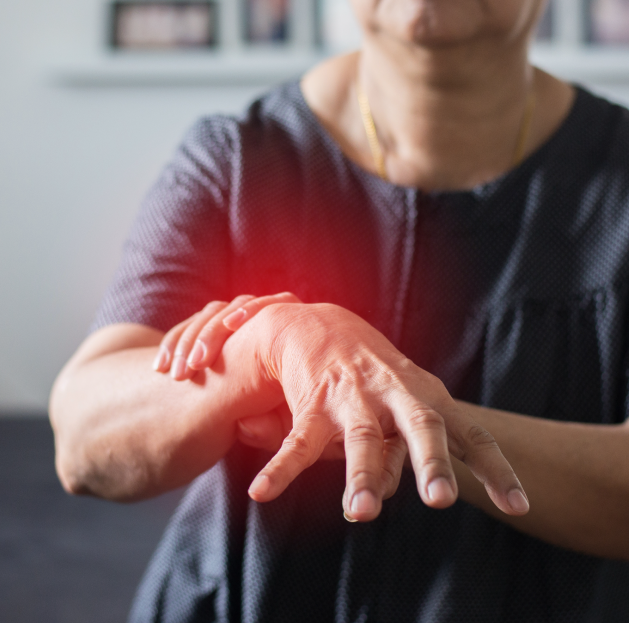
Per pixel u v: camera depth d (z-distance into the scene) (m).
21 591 1.98
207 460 0.63
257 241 0.77
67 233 3.64
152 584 0.82
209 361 0.60
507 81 0.72
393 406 0.44
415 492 0.72
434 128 0.74
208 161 0.79
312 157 0.79
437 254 0.75
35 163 3.61
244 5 3.57
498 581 0.71
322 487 0.73
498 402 0.73
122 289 0.76
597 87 3.45
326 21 3.55
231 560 0.75
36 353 3.70
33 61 3.56
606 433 0.64
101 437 0.65
